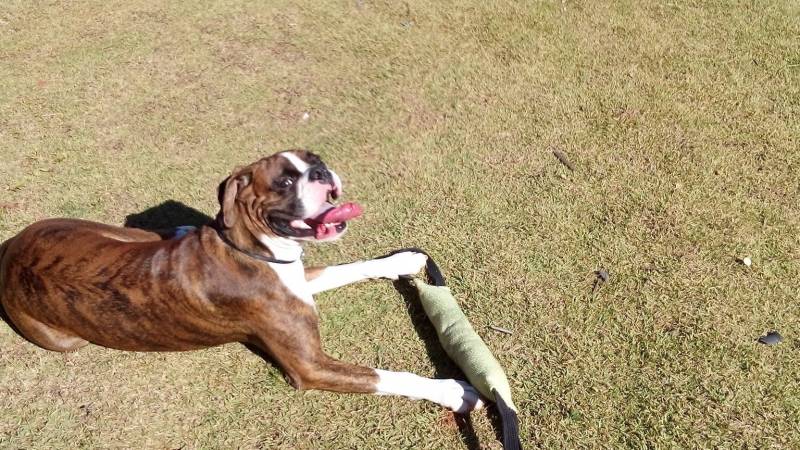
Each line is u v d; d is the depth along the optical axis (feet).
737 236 5.54
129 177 6.34
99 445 4.42
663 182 6.08
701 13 8.54
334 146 6.64
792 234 5.54
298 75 7.67
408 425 4.40
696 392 4.46
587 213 5.80
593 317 4.96
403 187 6.14
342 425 4.44
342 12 8.76
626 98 7.12
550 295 5.13
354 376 4.40
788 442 4.17
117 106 7.23
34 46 8.21
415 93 7.32
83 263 4.39
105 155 6.60
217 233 4.30
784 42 7.95
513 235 5.63
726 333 4.80
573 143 6.56
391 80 7.53
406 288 5.26
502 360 4.73
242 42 8.23
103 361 4.86
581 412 4.39
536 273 5.31
